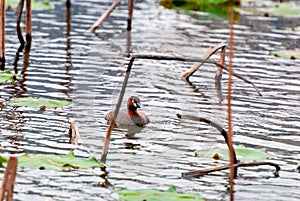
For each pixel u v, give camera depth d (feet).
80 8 80.53
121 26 73.51
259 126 49.32
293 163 43.27
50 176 39.55
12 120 47.55
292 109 52.90
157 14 80.12
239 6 88.89
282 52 67.10
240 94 55.88
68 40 67.87
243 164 41.29
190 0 88.74
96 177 40.09
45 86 55.01
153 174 41.01
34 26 72.23
